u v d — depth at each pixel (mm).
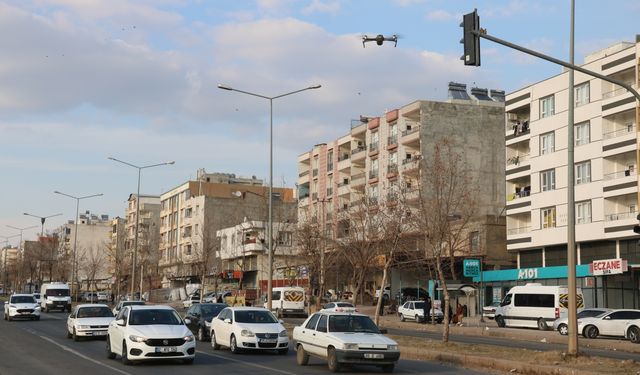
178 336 19875
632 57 51344
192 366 19734
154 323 20797
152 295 100000
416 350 23234
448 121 72812
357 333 19188
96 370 18594
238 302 60062
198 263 87625
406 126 76562
